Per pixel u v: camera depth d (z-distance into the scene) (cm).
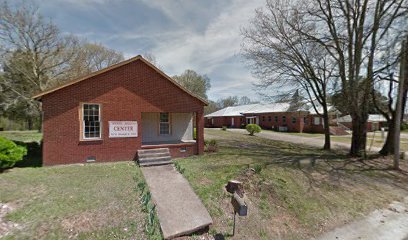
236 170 834
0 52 1973
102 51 3088
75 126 910
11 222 434
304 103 1702
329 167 1022
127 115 1008
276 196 653
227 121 4506
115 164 931
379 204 668
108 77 969
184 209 536
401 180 894
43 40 2136
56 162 879
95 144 945
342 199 688
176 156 1117
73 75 2309
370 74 1189
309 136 2577
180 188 655
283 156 1232
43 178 703
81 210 492
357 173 954
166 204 555
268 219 544
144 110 1045
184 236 448
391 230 524
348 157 1283
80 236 406
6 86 2120
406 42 1020
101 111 958
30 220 444
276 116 3447
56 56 2256
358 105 1237
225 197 602
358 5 1199
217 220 509
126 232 429
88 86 930
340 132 2889
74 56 2355
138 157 979
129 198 566
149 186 664
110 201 543
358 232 514
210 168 872
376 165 1105
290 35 1491
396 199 710
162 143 1238
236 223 509
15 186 620
